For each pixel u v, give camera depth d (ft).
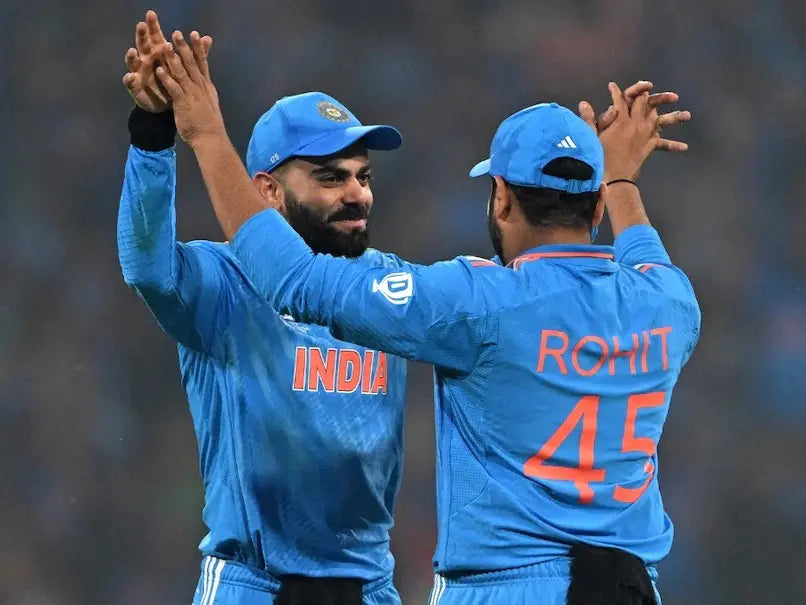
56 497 142.41
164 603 137.28
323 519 38.91
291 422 38.40
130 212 34.91
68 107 163.94
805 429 149.28
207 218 154.10
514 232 33.53
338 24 170.81
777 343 155.63
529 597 31.63
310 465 38.60
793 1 170.81
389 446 39.81
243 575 38.75
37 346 151.33
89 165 162.20
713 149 166.09
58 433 146.51
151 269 35.76
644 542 32.65
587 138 32.96
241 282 38.65
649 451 33.30
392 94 169.37
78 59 165.27
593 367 32.45
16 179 160.76
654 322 33.47
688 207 162.91
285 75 168.14
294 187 39.40
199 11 167.94
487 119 169.17
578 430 32.24
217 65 167.02
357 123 40.16
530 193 32.89
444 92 169.89
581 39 171.32
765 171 165.48
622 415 32.68
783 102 167.94
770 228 162.61
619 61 170.60
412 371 135.44
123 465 145.07
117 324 153.17
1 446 144.77
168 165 34.71
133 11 167.12
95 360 150.61
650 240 37.50
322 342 38.78
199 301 37.76
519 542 31.81
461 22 172.04
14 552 138.21
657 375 33.42
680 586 137.49
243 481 38.32
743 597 137.28
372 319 31.58
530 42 171.32
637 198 38.58
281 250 32.53
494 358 31.96
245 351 38.37
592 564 31.48
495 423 32.30
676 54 169.89
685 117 39.14
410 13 171.94
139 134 34.30
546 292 32.30
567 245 33.06
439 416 33.42
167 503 142.72
